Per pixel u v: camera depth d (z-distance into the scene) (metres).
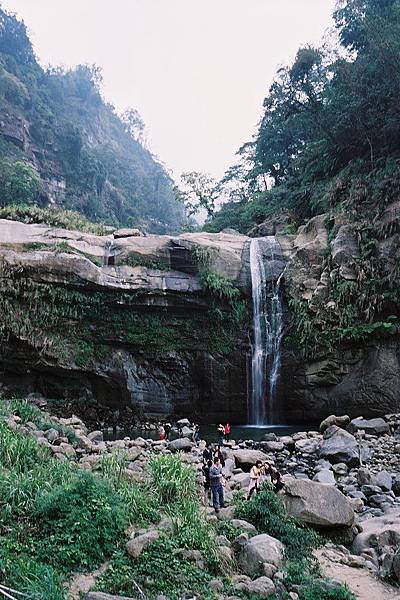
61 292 20.61
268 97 35.19
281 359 21.92
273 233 31.39
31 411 15.05
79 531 6.14
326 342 20.50
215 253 23.11
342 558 7.05
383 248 20.72
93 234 24.94
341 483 11.40
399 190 21.70
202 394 22.53
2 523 6.32
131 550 6.04
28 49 96.31
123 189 88.44
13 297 19.98
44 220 25.08
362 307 20.34
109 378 21.41
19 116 70.19
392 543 7.39
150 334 22.22
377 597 5.98
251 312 23.33
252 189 47.50
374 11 28.58
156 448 14.16
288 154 41.69
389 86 24.20
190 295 22.42
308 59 31.50
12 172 50.97
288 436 17.33
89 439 14.55
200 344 22.75
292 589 5.88
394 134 25.47
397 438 15.75
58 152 74.81
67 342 21.02
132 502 7.26
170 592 5.50
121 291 21.50
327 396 20.52
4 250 20.16
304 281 22.22
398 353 19.17
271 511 7.70
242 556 6.42
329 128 28.33
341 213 23.22
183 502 7.68
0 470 7.84
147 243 23.08
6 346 20.00
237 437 17.94
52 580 5.21
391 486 11.26
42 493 6.94
